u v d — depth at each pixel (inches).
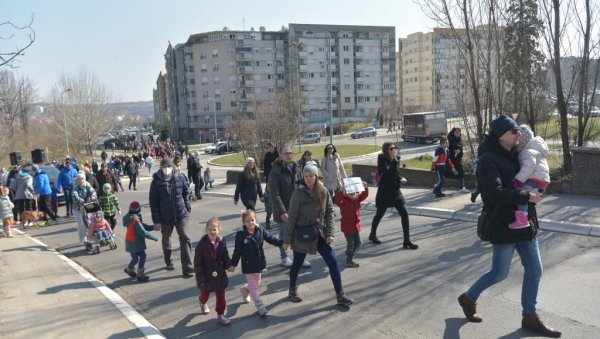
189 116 4131.4
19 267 336.5
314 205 228.7
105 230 396.5
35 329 212.5
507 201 176.1
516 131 179.6
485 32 615.5
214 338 201.5
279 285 265.9
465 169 592.1
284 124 1175.6
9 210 493.7
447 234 355.3
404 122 2017.7
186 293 265.7
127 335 201.6
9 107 1920.5
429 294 236.5
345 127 3097.9
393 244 339.0
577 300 215.8
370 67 4146.2
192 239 420.5
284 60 4047.7
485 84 626.2
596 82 520.1
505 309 211.0
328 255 229.3
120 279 303.9
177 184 303.1
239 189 385.1
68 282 289.7
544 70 569.6
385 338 190.9
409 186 609.9
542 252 291.1
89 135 2396.7
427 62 4552.2
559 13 478.9
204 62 3978.8
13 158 912.3
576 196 431.2
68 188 608.7
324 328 204.4
